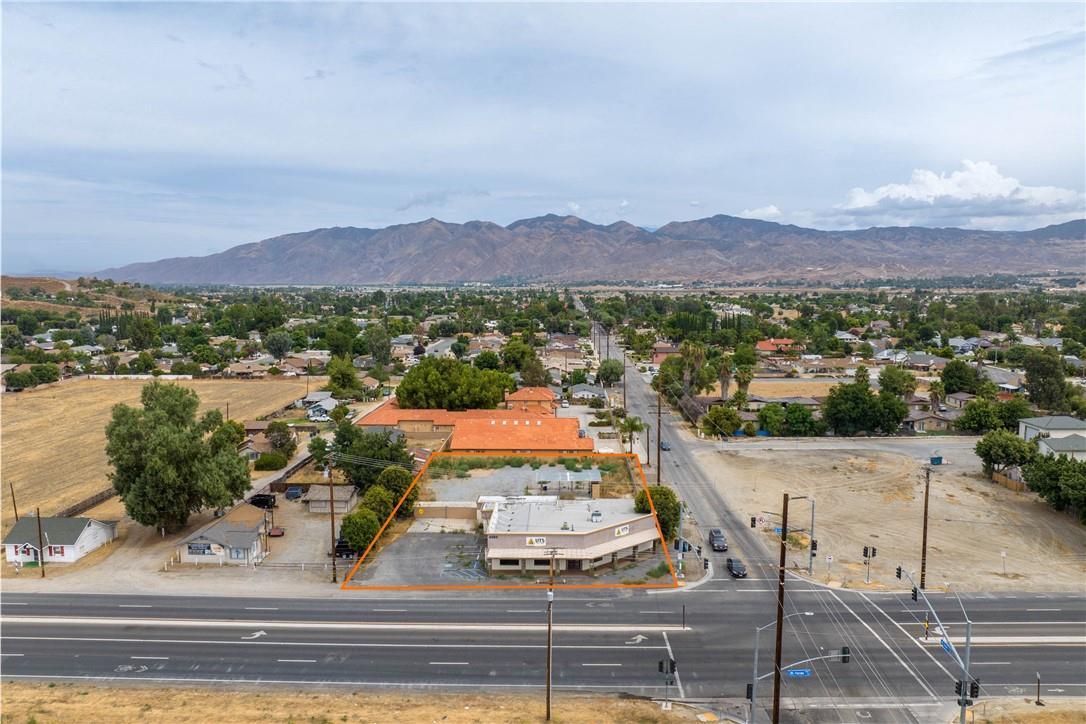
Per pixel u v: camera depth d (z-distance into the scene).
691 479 98.31
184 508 76.19
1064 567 69.19
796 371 189.00
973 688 41.03
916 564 69.94
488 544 67.19
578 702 47.06
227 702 46.81
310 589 64.44
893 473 101.44
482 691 48.41
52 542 70.56
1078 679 49.75
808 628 57.06
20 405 155.12
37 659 52.53
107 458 111.25
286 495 91.38
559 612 59.78
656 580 66.19
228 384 183.00
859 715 45.66
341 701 47.03
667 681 49.44
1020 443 95.88
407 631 56.69
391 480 82.88
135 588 64.75
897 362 199.75
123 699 47.12
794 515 84.19
